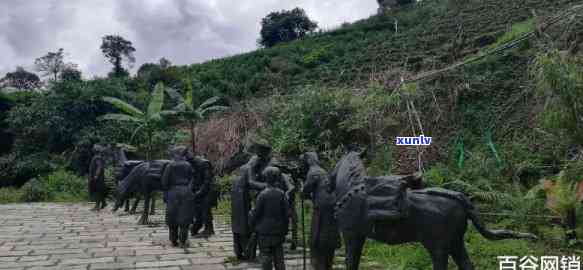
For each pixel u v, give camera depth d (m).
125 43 47.97
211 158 16.03
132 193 13.60
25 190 17.86
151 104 16.88
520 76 13.16
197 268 6.93
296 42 40.03
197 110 16.47
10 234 9.86
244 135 15.65
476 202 9.47
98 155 14.24
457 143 11.80
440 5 33.41
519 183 9.65
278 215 6.26
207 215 9.73
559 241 7.28
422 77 13.73
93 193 14.17
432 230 4.75
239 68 32.81
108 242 8.98
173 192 8.47
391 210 4.75
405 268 6.63
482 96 13.34
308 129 12.06
